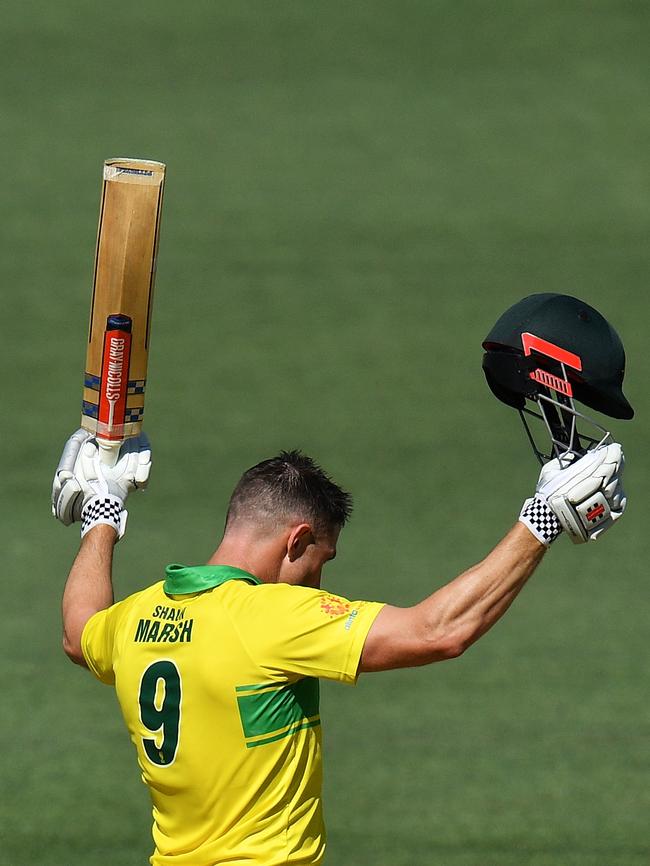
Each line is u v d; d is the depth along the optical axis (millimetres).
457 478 53406
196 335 66375
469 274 71375
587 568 46344
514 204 78000
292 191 79688
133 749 34312
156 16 99750
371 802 31281
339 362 63781
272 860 13516
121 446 15938
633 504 50656
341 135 85375
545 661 39656
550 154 82938
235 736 13484
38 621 42062
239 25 98438
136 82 91312
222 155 83250
